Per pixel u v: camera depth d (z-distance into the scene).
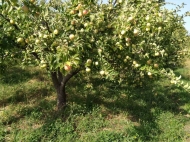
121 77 3.86
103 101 4.54
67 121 3.52
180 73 8.09
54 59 2.27
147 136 3.50
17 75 5.78
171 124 3.89
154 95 5.23
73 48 2.21
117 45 2.75
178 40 4.77
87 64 2.65
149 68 2.83
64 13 2.68
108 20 2.88
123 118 3.99
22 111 3.90
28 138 3.12
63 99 4.02
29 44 2.78
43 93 4.77
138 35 2.70
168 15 3.79
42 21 2.78
